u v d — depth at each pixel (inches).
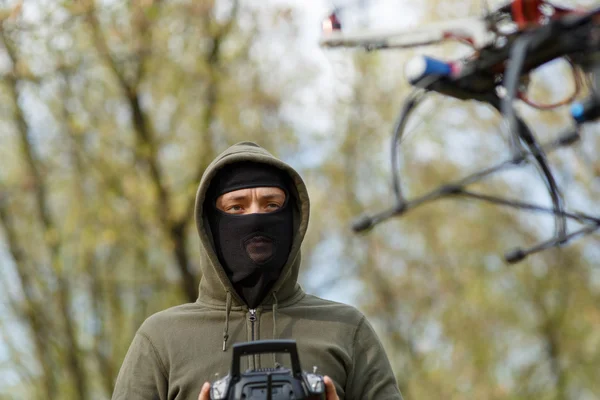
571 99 155.6
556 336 860.6
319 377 145.9
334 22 154.4
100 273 669.3
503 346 883.4
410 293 831.7
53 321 679.1
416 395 863.1
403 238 848.3
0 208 664.4
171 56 590.2
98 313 690.8
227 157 174.2
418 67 152.6
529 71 152.0
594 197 695.7
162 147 629.3
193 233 637.9
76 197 634.8
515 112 140.9
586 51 141.7
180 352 167.5
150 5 531.5
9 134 632.4
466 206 835.4
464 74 151.5
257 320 172.9
